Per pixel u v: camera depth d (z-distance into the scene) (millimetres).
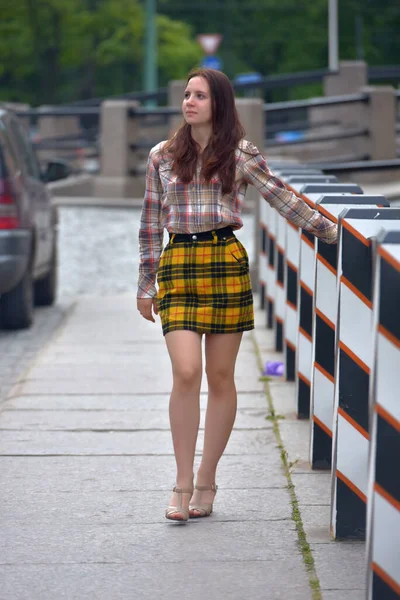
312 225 8648
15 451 10984
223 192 8375
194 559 8055
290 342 14000
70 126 49469
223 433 9031
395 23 121250
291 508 9211
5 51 102312
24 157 19578
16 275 17688
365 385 8297
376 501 6609
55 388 13820
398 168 16906
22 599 7344
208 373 8930
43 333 18469
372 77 57281
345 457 8359
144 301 9031
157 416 12398
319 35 122375
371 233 8164
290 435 11469
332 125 44750
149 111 42906
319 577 7672
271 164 18172
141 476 10141
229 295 8531
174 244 8547
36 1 101188
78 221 36031
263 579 7668
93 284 23938
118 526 8781
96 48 107000
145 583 7605
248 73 125062
